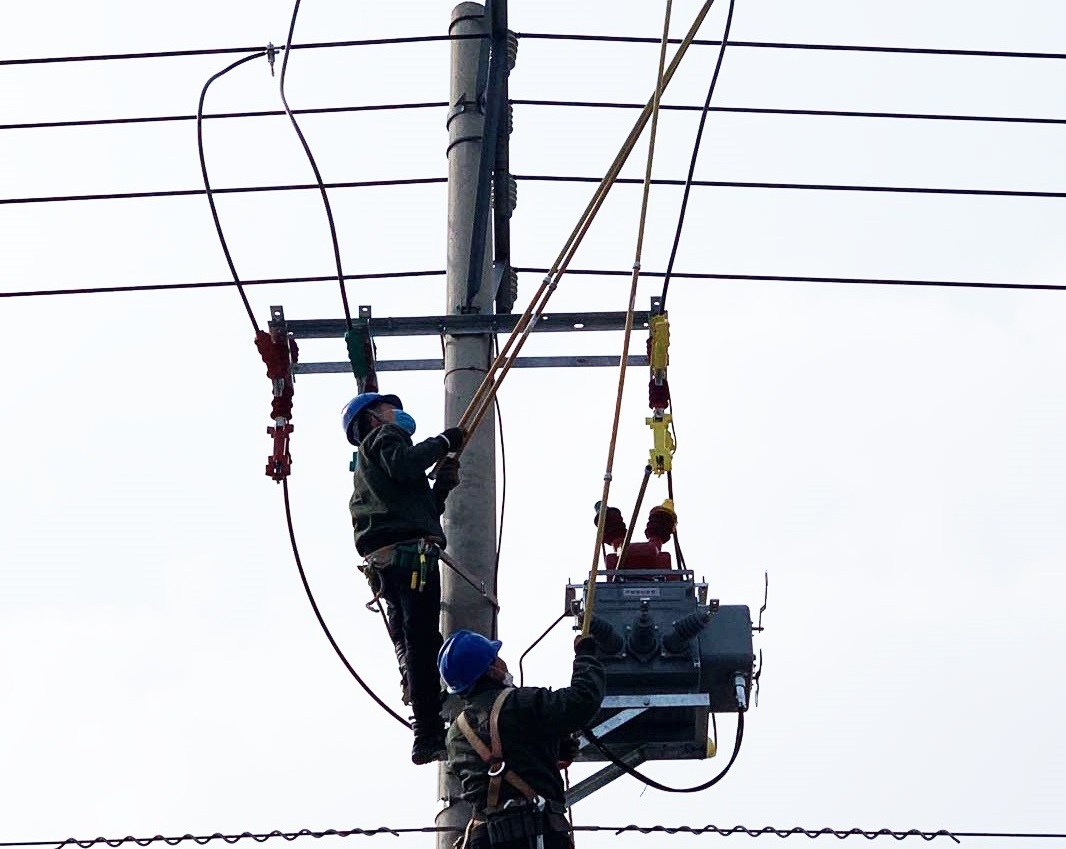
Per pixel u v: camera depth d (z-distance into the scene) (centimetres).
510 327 4244
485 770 3491
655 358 4272
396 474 3775
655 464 4222
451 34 4591
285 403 4297
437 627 3788
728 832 3884
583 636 3538
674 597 4003
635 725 4084
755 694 4003
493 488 4075
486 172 4234
